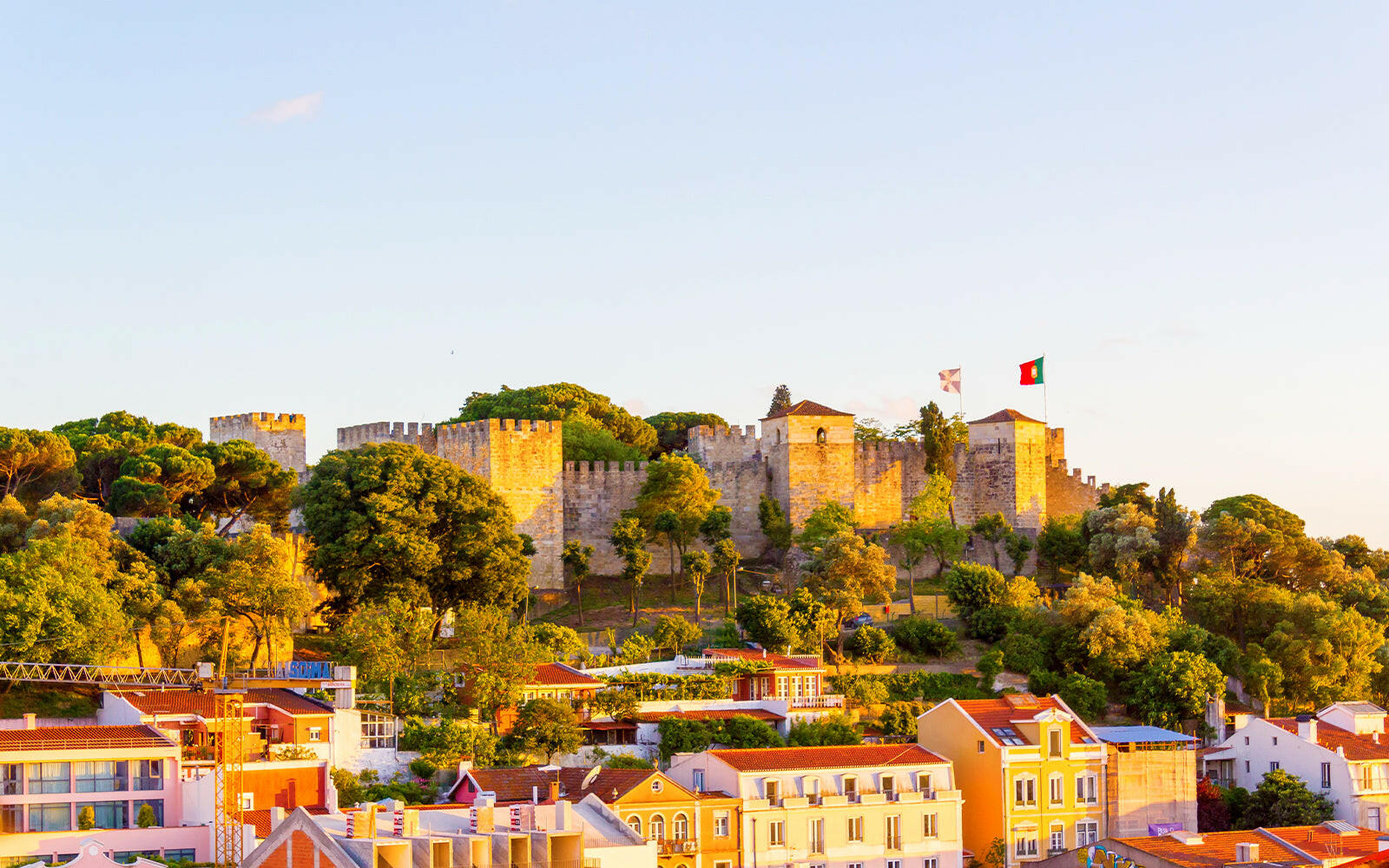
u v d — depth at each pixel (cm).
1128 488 19338
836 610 15425
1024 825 11506
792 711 13212
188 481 15212
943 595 17675
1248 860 9769
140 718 10800
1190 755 12038
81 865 8500
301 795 10212
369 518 14200
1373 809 12562
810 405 19612
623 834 9412
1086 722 14312
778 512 19138
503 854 8469
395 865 7956
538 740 11981
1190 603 16788
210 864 9088
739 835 10331
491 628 13012
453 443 18250
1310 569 17450
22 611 11288
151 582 12725
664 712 12925
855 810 10756
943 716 12038
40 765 9731
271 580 13012
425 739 11562
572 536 18588
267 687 12000
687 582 18188
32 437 14900
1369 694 15900
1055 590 17900
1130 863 10088
